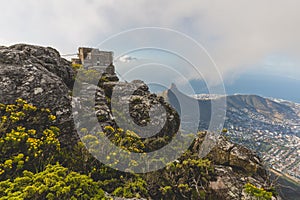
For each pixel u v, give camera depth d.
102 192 5.95
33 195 5.21
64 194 5.34
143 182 7.59
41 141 6.97
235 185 8.26
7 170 6.20
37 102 8.23
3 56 9.17
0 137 6.88
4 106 7.59
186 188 8.00
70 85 11.87
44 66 10.73
